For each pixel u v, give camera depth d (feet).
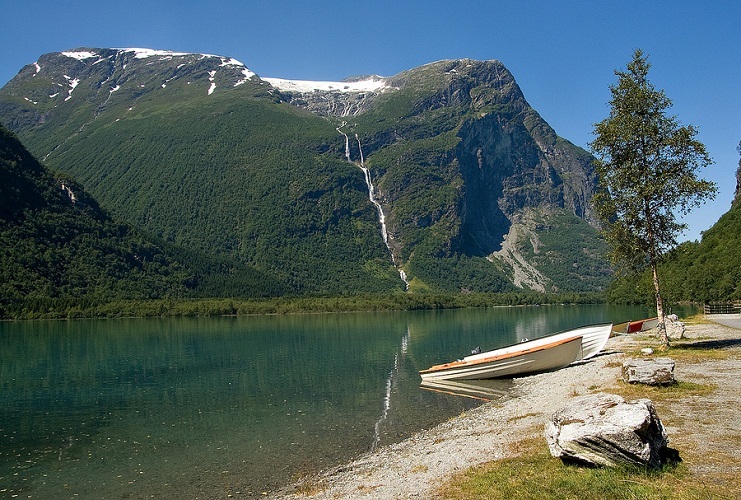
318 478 74.64
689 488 46.03
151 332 408.87
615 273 146.30
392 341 307.78
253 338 345.51
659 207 132.98
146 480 79.56
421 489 58.08
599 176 141.28
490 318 540.11
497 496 50.06
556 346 155.84
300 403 134.82
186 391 160.25
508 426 88.69
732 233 425.69
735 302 347.77
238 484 75.41
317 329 424.05
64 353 268.00
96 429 115.65
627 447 50.52
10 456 95.45
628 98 135.03
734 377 96.78
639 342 192.24
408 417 114.01
